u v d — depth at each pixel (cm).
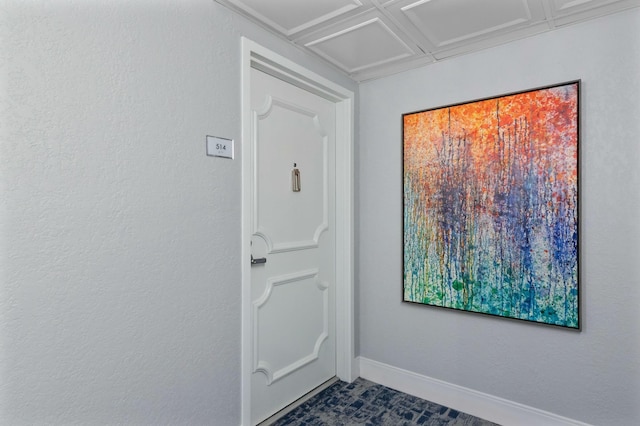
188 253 151
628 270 164
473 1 159
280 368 209
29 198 107
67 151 115
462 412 208
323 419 199
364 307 252
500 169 196
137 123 133
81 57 118
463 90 211
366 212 251
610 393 168
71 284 116
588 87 174
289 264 215
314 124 234
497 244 197
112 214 126
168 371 144
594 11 166
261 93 196
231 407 170
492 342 201
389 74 239
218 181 163
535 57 188
